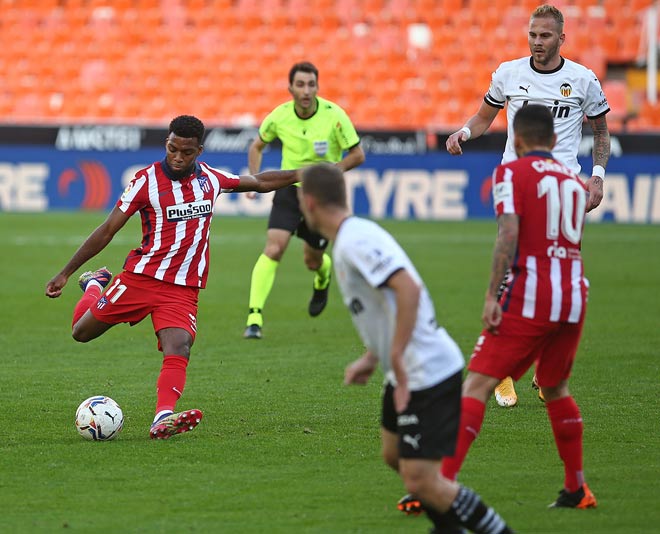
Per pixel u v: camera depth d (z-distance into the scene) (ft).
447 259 193.88
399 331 48.83
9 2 336.08
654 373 100.22
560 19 84.69
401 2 327.26
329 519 56.75
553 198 58.65
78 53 324.19
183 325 78.74
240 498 60.75
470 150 260.42
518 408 86.48
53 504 59.41
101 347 114.42
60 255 194.49
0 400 87.76
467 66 313.94
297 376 98.94
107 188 268.41
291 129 127.85
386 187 261.85
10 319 131.85
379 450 72.13
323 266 127.54
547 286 58.54
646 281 168.35
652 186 253.65
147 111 311.88
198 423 76.89
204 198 79.36
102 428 73.87
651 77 295.69
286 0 330.54
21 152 269.85
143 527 55.21
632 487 63.10
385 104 306.14
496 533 50.70
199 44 323.16
